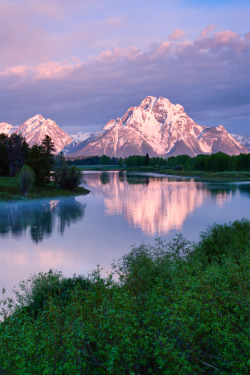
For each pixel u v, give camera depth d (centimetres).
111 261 2591
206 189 9875
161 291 728
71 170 9194
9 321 607
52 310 625
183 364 482
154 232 3769
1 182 8462
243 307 601
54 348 523
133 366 553
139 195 8275
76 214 5244
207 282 695
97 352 604
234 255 1352
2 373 509
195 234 3591
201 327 546
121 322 573
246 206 6009
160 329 565
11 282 2100
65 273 2284
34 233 3788
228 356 498
